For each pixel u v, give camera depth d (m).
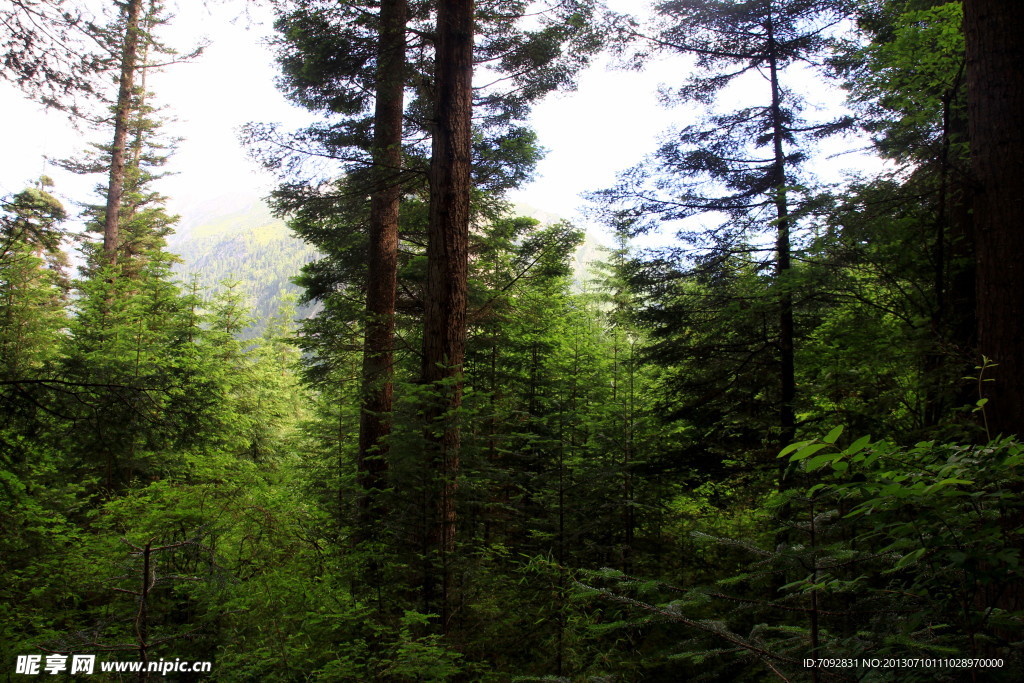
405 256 10.73
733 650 2.34
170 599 5.36
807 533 2.40
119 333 10.01
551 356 10.43
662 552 6.95
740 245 9.20
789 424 8.47
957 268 6.07
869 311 7.27
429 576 5.23
